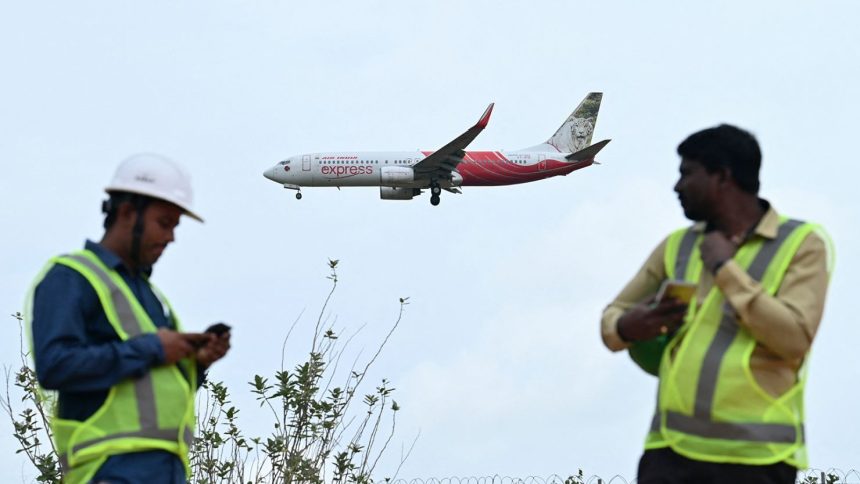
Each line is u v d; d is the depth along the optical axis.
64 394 15.38
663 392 14.70
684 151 15.28
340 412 29.81
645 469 15.00
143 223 15.73
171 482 15.22
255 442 29.34
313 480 28.33
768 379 14.23
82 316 14.97
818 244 14.43
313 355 29.92
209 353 15.81
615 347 15.21
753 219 15.10
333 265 31.09
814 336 14.00
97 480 14.82
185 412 15.44
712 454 14.09
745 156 14.92
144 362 14.84
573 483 34.41
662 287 14.44
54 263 15.22
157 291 16.77
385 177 182.00
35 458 28.66
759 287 13.81
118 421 14.95
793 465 14.16
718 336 14.40
